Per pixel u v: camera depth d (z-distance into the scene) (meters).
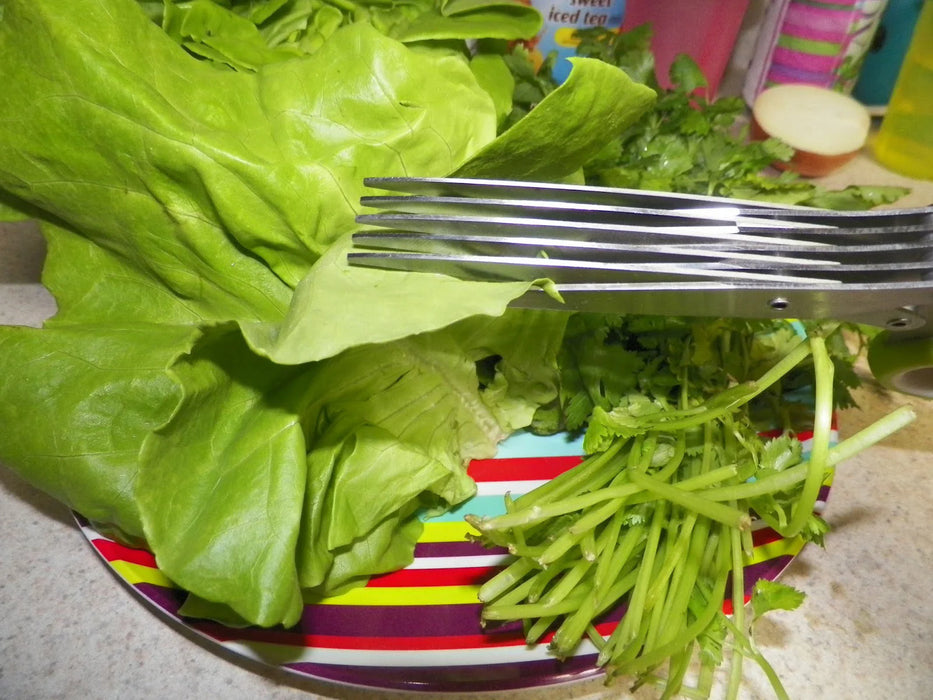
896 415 0.50
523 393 0.60
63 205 0.49
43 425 0.46
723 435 0.60
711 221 0.43
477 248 0.43
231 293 0.49
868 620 0.56
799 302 0.43
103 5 0.43
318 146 0.46
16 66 0.44
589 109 0.45
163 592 0.49
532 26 0.61
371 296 0.41
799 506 0.51
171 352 0.47
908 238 0.43
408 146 0.46
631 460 0.56
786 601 0.48
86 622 0.51
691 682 0.54
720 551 0.54
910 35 0.99
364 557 0.51
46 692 0.48
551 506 0.51
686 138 0.67
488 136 0.49
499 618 0.48
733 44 0.98
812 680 0.53
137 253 0.50
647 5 0.88
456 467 0.57
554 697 0.51
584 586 0.53
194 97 0.45
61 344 0.47
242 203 0.44
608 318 0.58
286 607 0.42
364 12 0.64
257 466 0.44
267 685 0.50
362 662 0.48
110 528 0.50
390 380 0.53
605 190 0.43
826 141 0.91
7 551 0.55
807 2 0.92
